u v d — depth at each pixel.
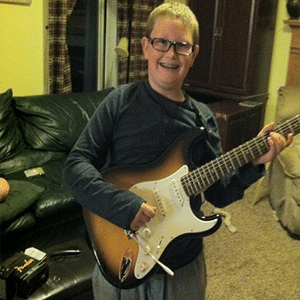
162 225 1.26
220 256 2.73
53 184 2.71
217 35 4.18
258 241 2.94
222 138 3.82
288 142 1.23
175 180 1.25
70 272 2.04
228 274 2.54
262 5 3.93
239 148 1.24
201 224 1.25
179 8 1.22
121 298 1.31
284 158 3.16
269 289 2.41
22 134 3.02
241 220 3.25
